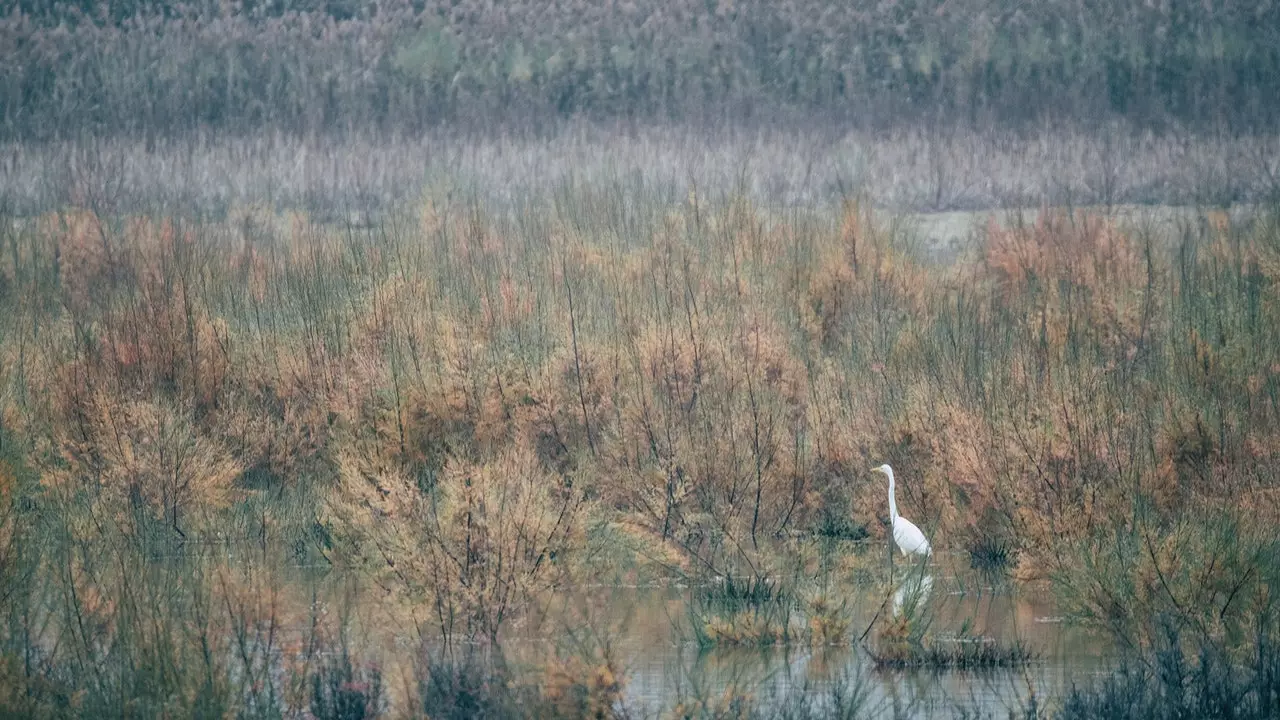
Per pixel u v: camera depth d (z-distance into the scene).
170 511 15.10
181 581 11.83
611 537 14.16
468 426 15.93
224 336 17.89
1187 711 9.81
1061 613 12.95
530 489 12.45
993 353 16.61
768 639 12.06
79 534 13.30
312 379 17.09
